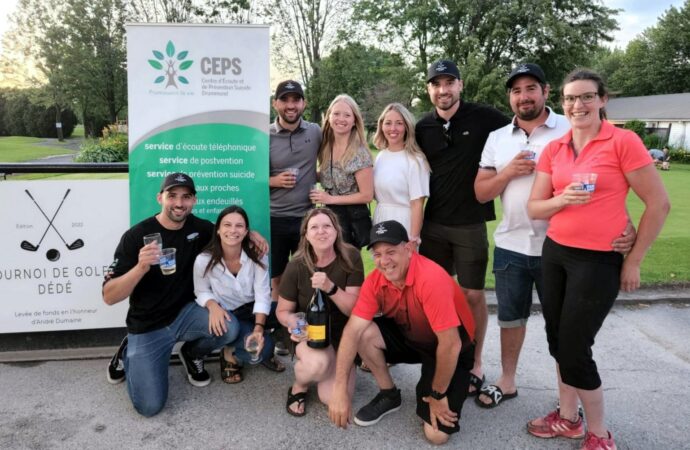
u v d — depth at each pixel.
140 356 3.01
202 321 3.23
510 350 3.21
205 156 3.62
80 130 59.31
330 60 33.59
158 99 3.52
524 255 3.05
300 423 2.96
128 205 3.77
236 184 3.68
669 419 3.00
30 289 3.69
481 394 3.17
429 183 3.50
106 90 36.81
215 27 3.49
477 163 3.35
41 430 2.84
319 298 3.13
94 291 3.78
